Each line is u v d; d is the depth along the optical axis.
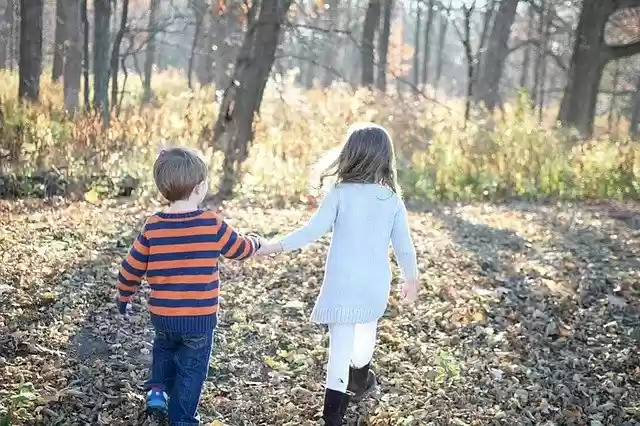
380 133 3.87
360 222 3.81
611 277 7.09
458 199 11.57
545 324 5.82
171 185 3.48
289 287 6.16
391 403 4.37
